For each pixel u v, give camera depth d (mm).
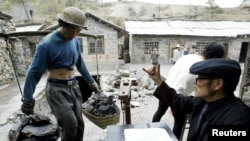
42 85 8227
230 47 14664
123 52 16938
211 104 1199
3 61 8422
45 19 24781
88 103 2572
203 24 16312
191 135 1363
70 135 2268
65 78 2238
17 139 2217
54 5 31484
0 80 8172
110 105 2479
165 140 1167
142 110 5660
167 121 4324
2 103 6293
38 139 2176
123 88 1776
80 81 11305
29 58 10953
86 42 11922
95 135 3689
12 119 5066
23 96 2055
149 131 1260
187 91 2717
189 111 1555
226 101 1149
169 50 14820
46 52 2006
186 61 2777
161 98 1659
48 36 2072
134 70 11203
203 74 1116
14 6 21422
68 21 1926
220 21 17094
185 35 14156
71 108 2252
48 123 2365
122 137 1224
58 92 2180
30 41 10867
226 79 1084
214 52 2232
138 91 7461
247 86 3211
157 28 15266
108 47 12367
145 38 14570
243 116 1044
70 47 2197
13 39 9297
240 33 14125
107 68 12578
